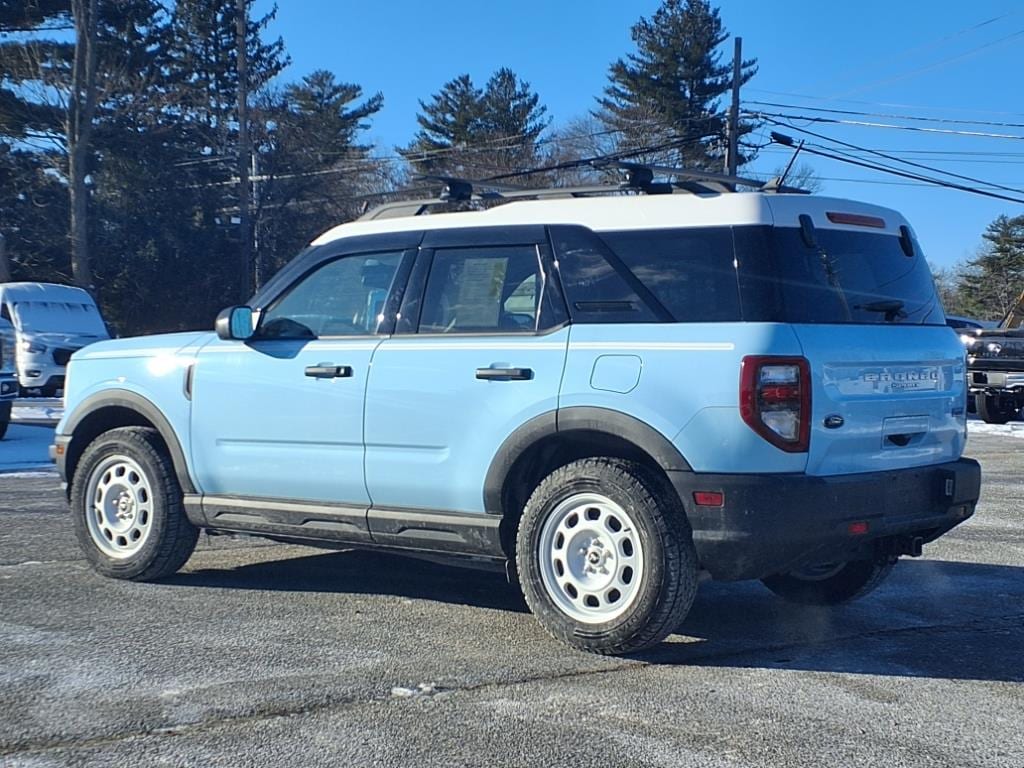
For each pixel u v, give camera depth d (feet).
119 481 21.43
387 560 23.95
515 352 17.22
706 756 12.91
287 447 19.38
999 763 12.80
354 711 14.26
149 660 16.34
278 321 20.12
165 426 20.76
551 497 16.72
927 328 17.92
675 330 16.12
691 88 169.27
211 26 144.46
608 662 16.51
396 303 18.80
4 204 123.54
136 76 126.21
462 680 15.56
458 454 17.61
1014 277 203.00
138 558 21.02
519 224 18.03
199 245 139.64
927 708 14.67
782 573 17.97
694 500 15.57
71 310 76.64
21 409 65.62
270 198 141.90
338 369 18.75
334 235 20.13
